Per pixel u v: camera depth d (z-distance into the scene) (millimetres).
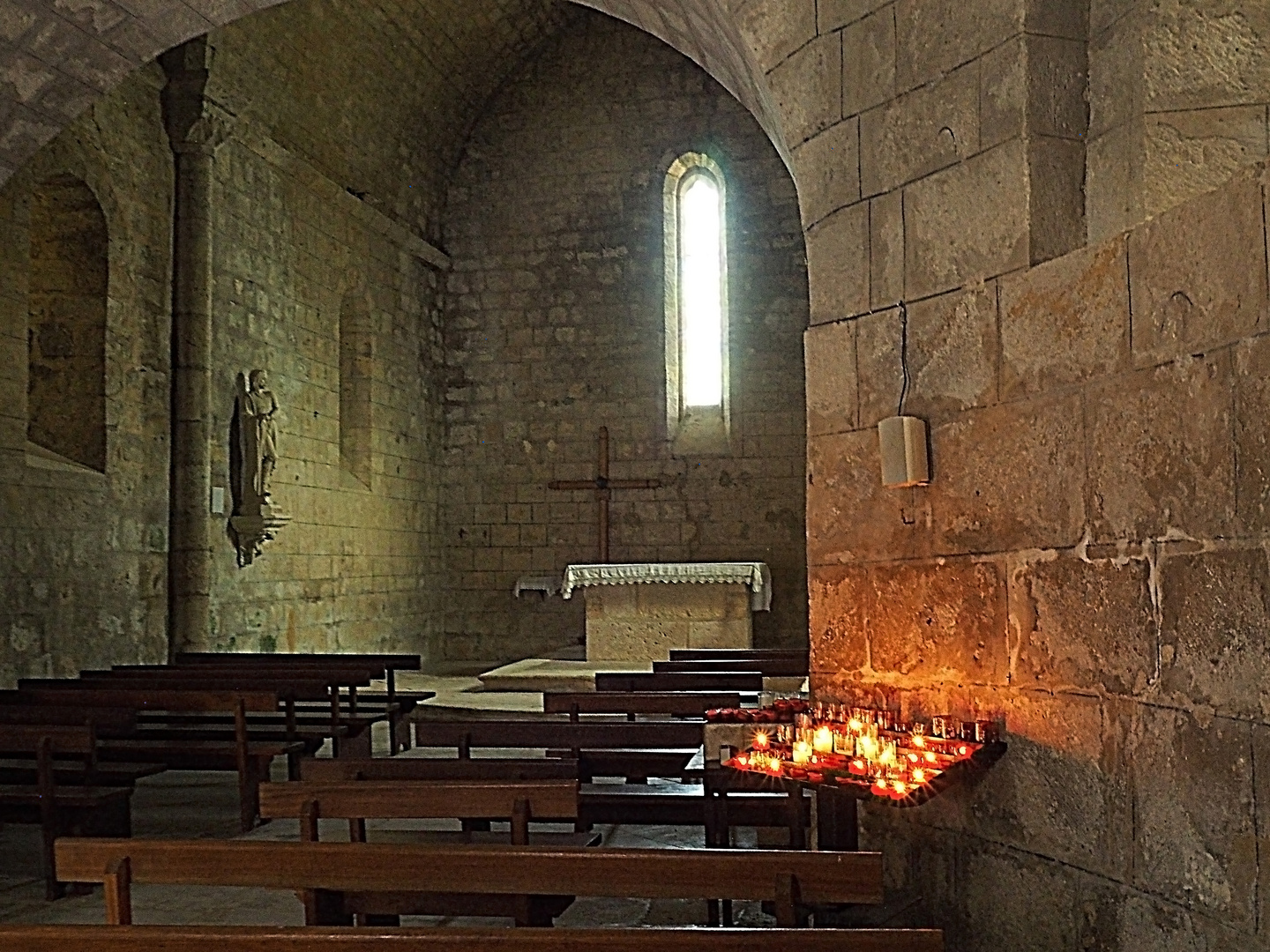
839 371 4430
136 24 6137
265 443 11898
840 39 4430
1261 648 2904
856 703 4332
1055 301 3617
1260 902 2895
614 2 6078
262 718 7840
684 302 16625
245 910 4785
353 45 13219
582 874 2854
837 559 4426
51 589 9695
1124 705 3359
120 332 10594
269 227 12469
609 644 12523
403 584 15328
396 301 15398
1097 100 3832
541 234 16625
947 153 4020
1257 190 2920
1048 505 3639
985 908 3875
